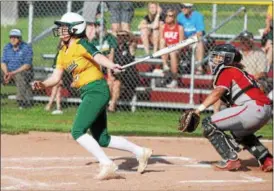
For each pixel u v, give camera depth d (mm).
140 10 34438
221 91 17453
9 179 17125
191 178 17250
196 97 28141
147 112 28219
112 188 15930
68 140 23172
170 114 28047
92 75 16750
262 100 17688
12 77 29000
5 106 29297
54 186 16234
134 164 19344
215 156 20812
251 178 17359
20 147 21766
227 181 16906
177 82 28516
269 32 27188
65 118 27250
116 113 27859
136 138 23594
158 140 23469
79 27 16688
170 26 28219
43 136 23594
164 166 19078
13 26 36688
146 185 16297
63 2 31594
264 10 36188
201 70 28484
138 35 31109
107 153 21156
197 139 23688
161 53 17594
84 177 17391
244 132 18062
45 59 31391
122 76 27719
